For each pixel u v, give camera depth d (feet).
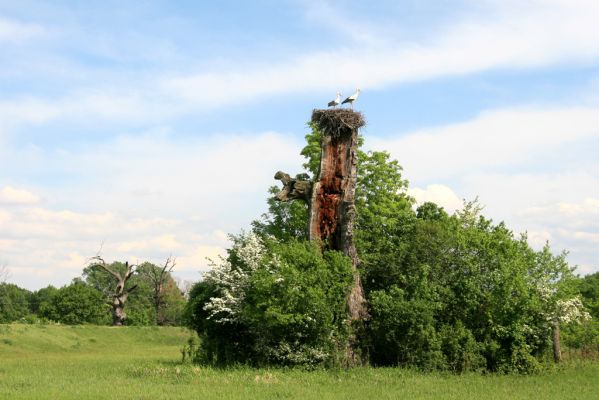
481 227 114.93
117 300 272.92
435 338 94.53
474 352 95.40
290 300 91.97
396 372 90.33
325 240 106.93
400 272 111.04
